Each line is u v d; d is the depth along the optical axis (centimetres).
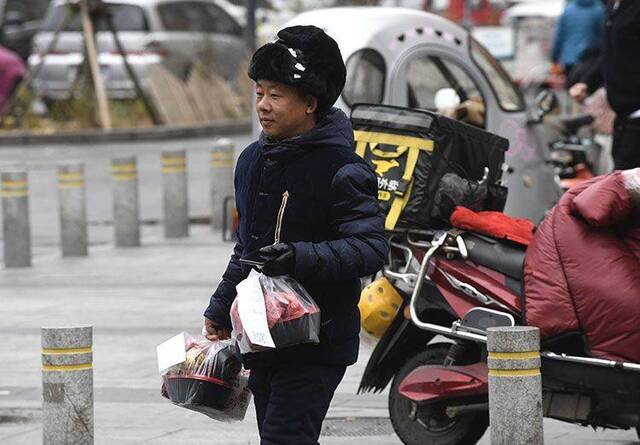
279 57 1203
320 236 1221
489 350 1417
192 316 2775
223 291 1307
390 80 2733
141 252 3691
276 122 1217
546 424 1927
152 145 6253
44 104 6675
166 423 1966
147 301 2956
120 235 3775
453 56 2823
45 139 6347
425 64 2786
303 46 1206
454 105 2681
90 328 1564
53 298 3020
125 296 3025
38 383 2236
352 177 1207
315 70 1206
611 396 1580
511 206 2859
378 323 1720
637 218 1590
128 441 1861
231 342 1323
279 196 1226
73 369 1555
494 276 1659
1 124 6575
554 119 3441
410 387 1688
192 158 5762
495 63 2919
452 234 1677
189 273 3325
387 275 1702
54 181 5141
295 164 1222
